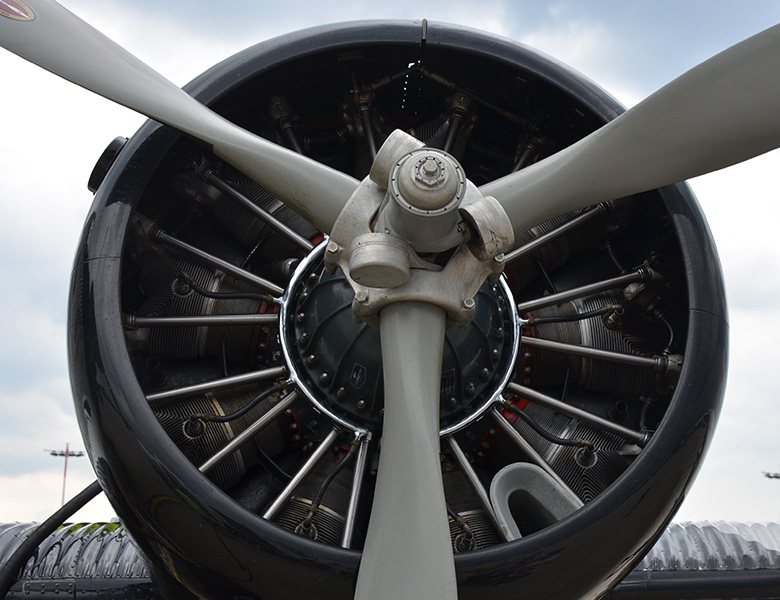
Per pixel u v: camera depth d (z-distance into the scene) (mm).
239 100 6223
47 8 5469
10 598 6930
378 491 4516
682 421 5312
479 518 5754
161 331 6035
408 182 4406
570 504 5375
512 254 6121
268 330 6074
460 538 5602
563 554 5039
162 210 6230
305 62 6137
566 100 6188
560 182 5066
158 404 5777
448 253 4859
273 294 5945
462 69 6344
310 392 5738
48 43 5371
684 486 5316
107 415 5188
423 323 4680
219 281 6184
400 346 4656
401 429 4547
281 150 5223
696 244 5695
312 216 5152
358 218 4750
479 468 6102
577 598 5176
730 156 5070
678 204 5801
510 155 6773
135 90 5383
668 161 5070
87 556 7039
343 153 6820
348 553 4984
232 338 6066
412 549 4332
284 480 5832
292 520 5645
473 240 4633
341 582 4953
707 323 5516
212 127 5332
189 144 6008
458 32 6180
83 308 5398
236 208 6332
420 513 4383
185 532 5082
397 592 4273
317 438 5938
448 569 4293
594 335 6219
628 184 5109
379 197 4766
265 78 6129
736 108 4949
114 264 5488
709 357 5449
